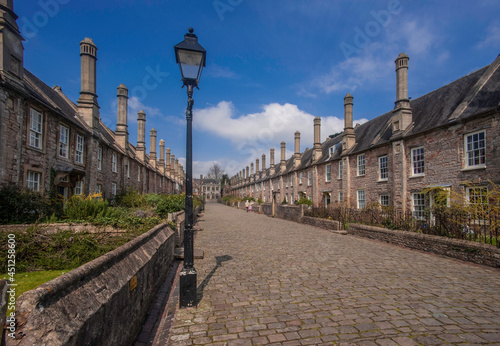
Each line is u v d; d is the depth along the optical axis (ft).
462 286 18.47
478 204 28.22
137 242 14.48
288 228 56.49
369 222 43.86
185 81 17.35
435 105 50.55
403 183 51.78
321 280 20.10
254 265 24.82
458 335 11.85
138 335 12.32
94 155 48.98
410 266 24.04
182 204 53.26
